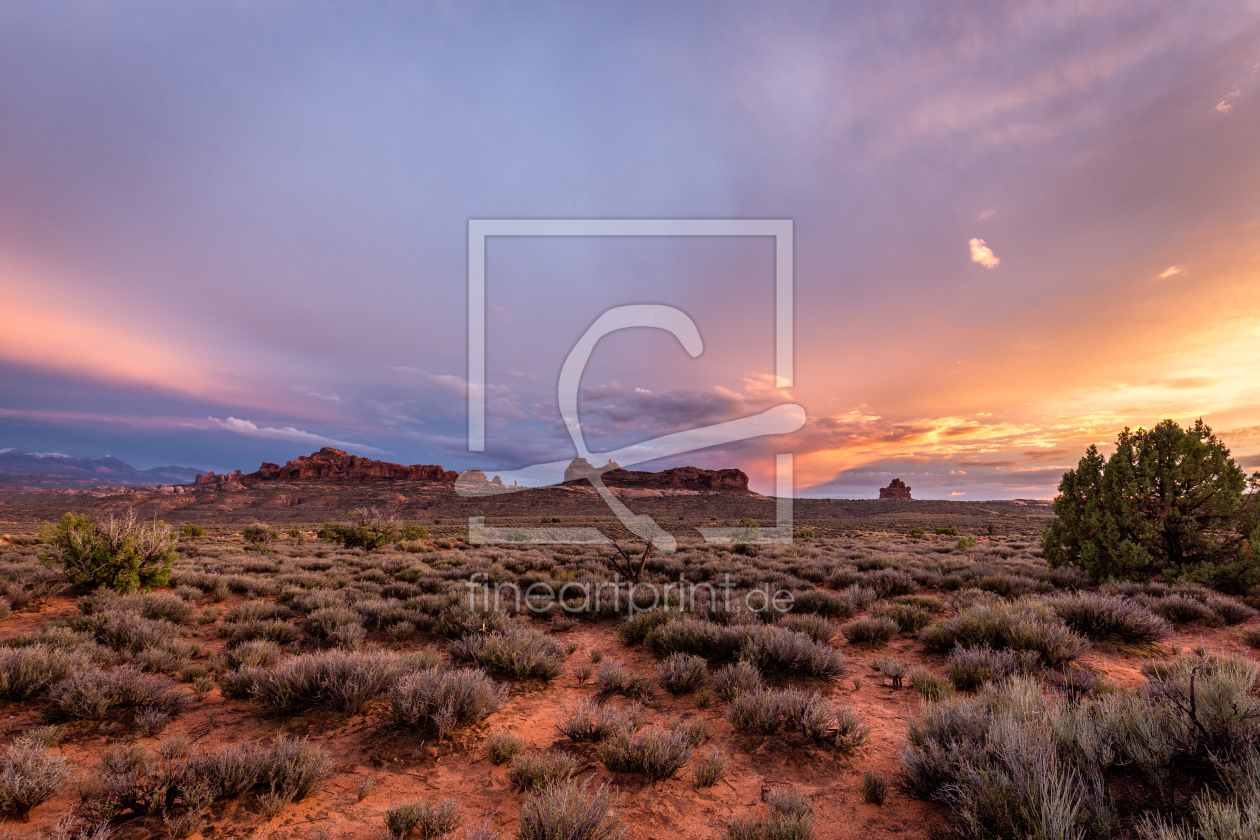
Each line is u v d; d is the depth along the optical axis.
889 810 3.96
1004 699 4.98
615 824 3.76
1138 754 3.51
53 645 6.94
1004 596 11.62
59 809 3.83
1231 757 3.30
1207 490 11.74
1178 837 2.67
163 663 7.00
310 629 9.16
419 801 3.91
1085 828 3.00
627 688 6.68
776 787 4.38
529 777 4.36
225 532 37.19
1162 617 8.27
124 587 11.30
